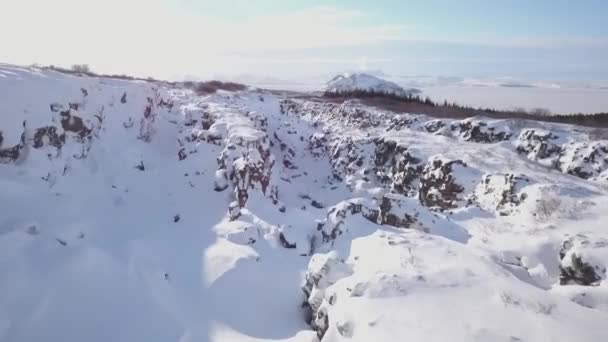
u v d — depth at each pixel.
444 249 8.48
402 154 24.36
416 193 21.69
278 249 13.40
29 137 15.77
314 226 15.05
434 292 6.47
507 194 15.52
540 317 5.57
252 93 47.94
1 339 8.12
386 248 8.65
